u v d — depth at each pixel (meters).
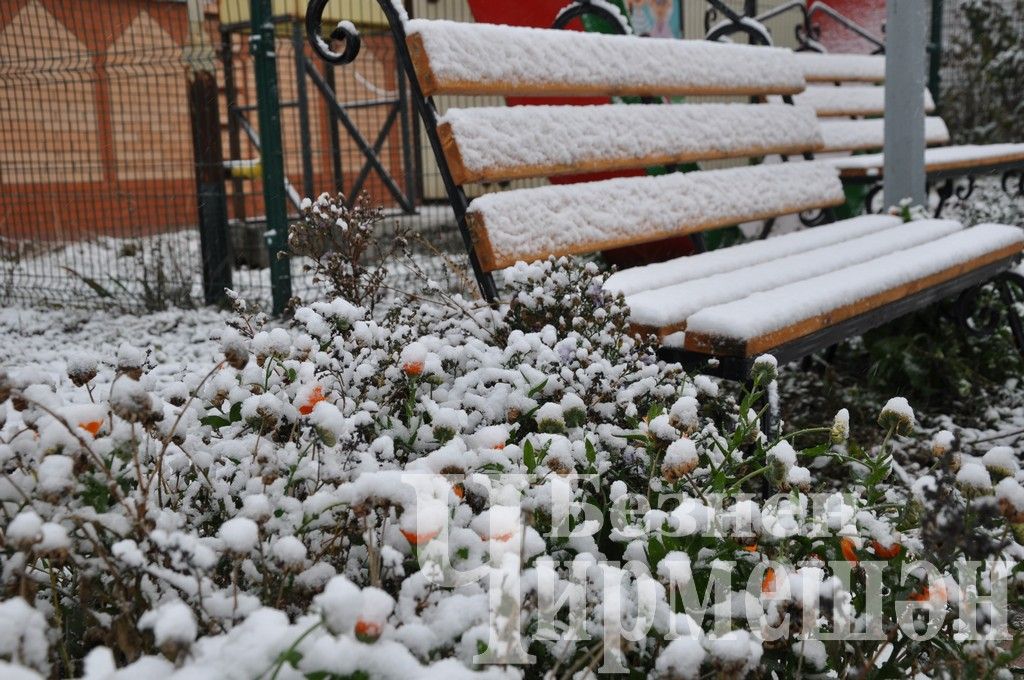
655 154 3.43
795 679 1.36
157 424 1.53
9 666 0.87
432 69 2.71
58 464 1.23
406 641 1.12
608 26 5.14
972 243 3.70
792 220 6.04
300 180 8.73
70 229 6.30
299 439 1.59
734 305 2.39
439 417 1.52
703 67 3.84
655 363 2.28
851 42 8.77
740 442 1.68
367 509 1.19
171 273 5.60
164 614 0.95
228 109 6.55
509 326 2.29
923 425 3.59
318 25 2.96
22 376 1.49
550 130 3.01
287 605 1.36
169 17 8.52
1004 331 4.04
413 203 7.45
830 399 3.74
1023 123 12.30
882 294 2.92
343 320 1.86
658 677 1.17
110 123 6.39
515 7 5.14
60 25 7.96
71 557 1.30
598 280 2.36
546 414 1.56
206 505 1.60
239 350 1.52
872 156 6.02
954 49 12.99
